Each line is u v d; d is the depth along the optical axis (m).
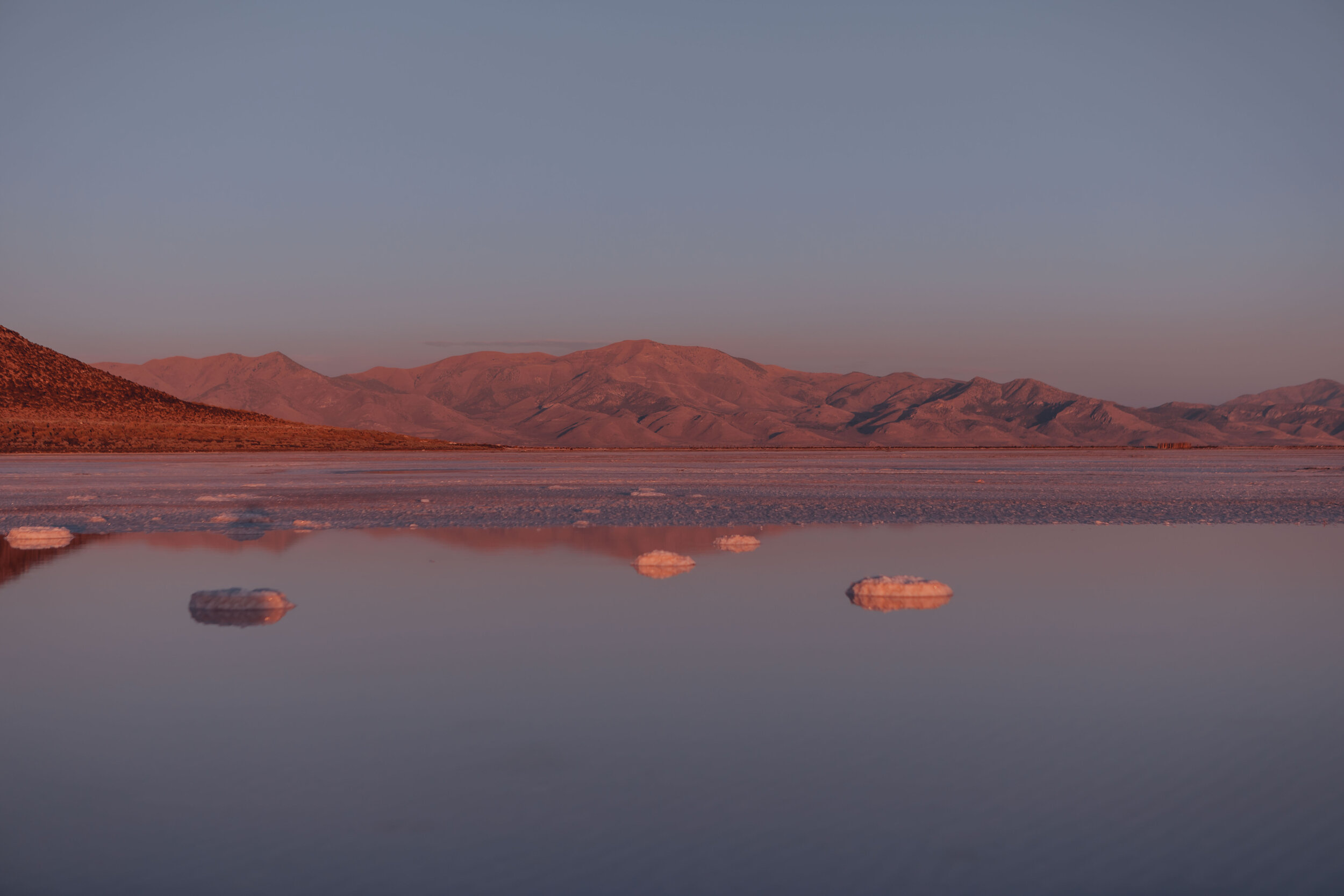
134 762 6.15
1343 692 7.71
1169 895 4.41
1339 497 30.30
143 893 4.41
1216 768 6.00
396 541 17.95
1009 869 4.66
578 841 4.95
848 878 4.56
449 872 4.64
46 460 55.59
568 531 19.81
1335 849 4.86
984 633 9.99
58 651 9.15
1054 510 25.28
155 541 18.12
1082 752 6.28
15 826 5.18
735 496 29.33
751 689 7.83
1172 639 9.80
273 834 5.07
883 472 44.09
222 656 8.99
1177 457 69.81
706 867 4.66
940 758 6.18
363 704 7.42
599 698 7.59
